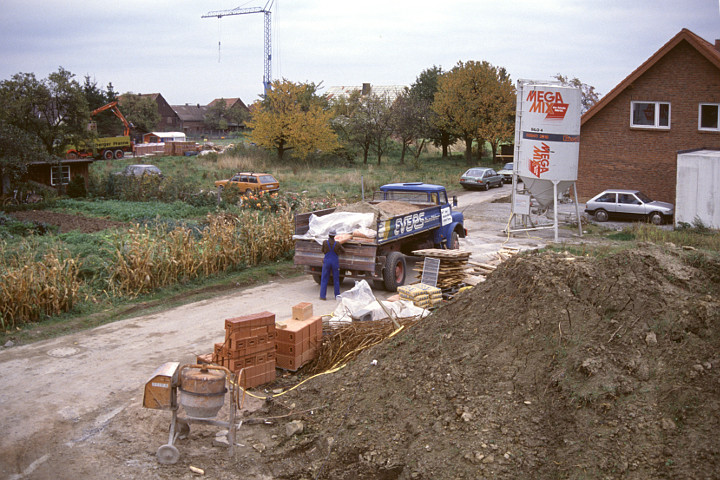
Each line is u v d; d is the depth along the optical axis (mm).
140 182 30016
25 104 31750
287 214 17141
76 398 7641
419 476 5473
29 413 7199
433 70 63156
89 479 5781
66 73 33656
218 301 12570
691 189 21844
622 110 27422
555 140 20094
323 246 12562
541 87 19969
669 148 26516
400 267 13570
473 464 5426
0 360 9023
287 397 7520
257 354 7973
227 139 96875
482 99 50656
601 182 28562
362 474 5754
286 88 49531
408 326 9078
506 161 55219
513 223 23875
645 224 22375
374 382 7168
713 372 5543
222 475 5910
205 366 6355
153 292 12883
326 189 33312
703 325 6035
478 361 6801
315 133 48938
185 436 6602
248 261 15531
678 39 25094
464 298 8156
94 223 22297
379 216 12898
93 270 13469
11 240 17484
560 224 23391
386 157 58625
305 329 8641
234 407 6301
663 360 5895
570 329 6570
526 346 6715
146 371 8570
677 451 5004
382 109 51312
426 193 16328
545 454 5434
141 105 82250
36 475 5855
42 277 11109
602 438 5328
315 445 6395
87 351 9430
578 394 5812
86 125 34938
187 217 24281
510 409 5996
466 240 20047
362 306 10117
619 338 6258
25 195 28188
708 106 25391
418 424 6203
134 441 6559
